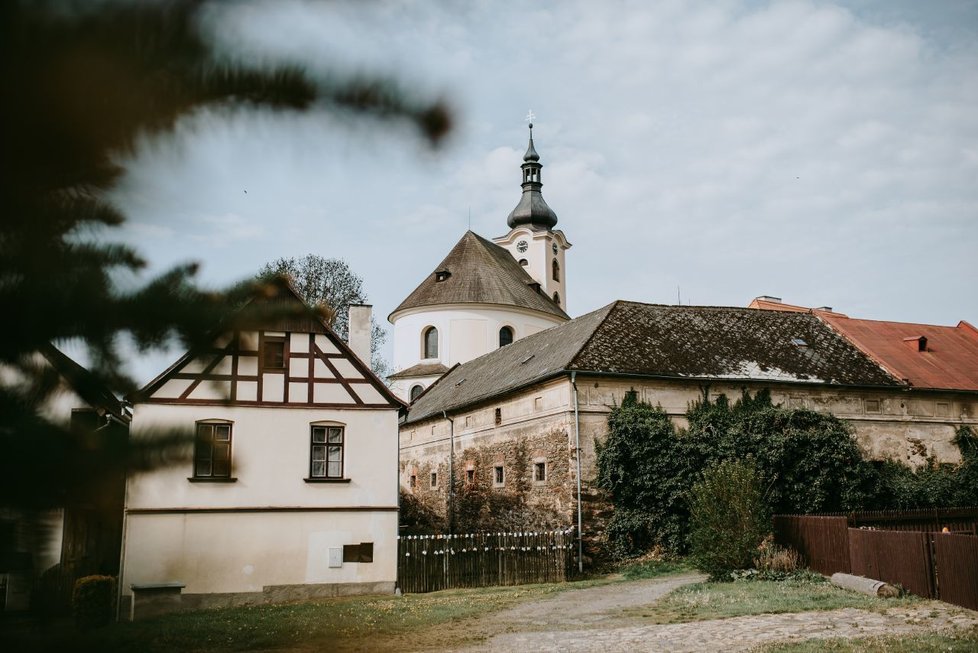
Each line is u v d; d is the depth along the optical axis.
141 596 19.05
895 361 34.81
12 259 1.58
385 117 1.47
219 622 16.02
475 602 20.09
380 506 22.69
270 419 22.25
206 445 1.84
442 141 1.52
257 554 21.45
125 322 1.66
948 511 26.20
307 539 21.98
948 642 12.59
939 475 31.58
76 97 1.43
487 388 35.00
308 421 22.53
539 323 52.88
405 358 52.03
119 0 1.44
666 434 27.73
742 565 21.48
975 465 31.98
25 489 1.57
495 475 32.72
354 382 23.09
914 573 17.70
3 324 1.59
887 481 29.39
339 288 41.12
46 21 1.41
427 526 37.12
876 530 19.14
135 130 1.47
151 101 1.45
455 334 50.50
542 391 29.83
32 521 1.59
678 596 19.22
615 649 13.57
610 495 27.45
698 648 13.30
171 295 1.69
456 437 36.62
